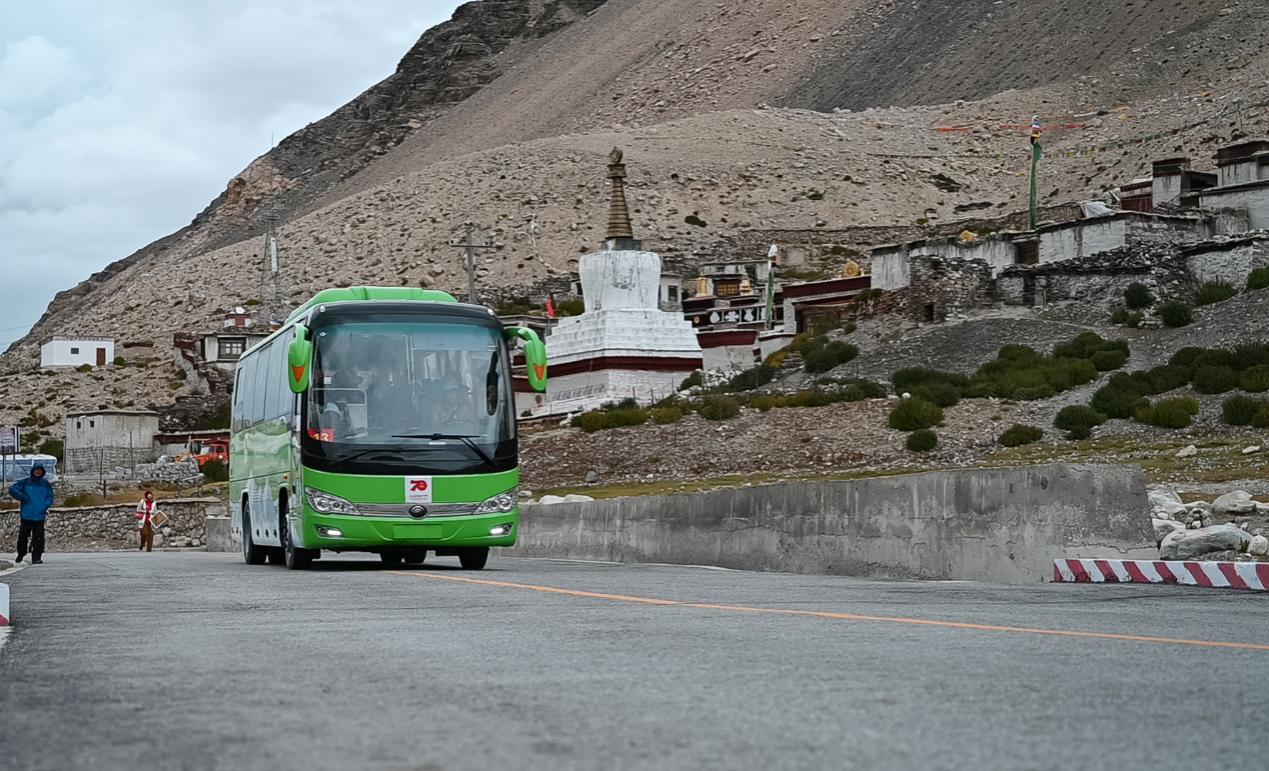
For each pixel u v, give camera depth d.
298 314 25.80
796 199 180.62
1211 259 72.44
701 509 25.92
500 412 23.64
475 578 19.98
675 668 8.74
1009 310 74.94
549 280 160.25
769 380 72.56
